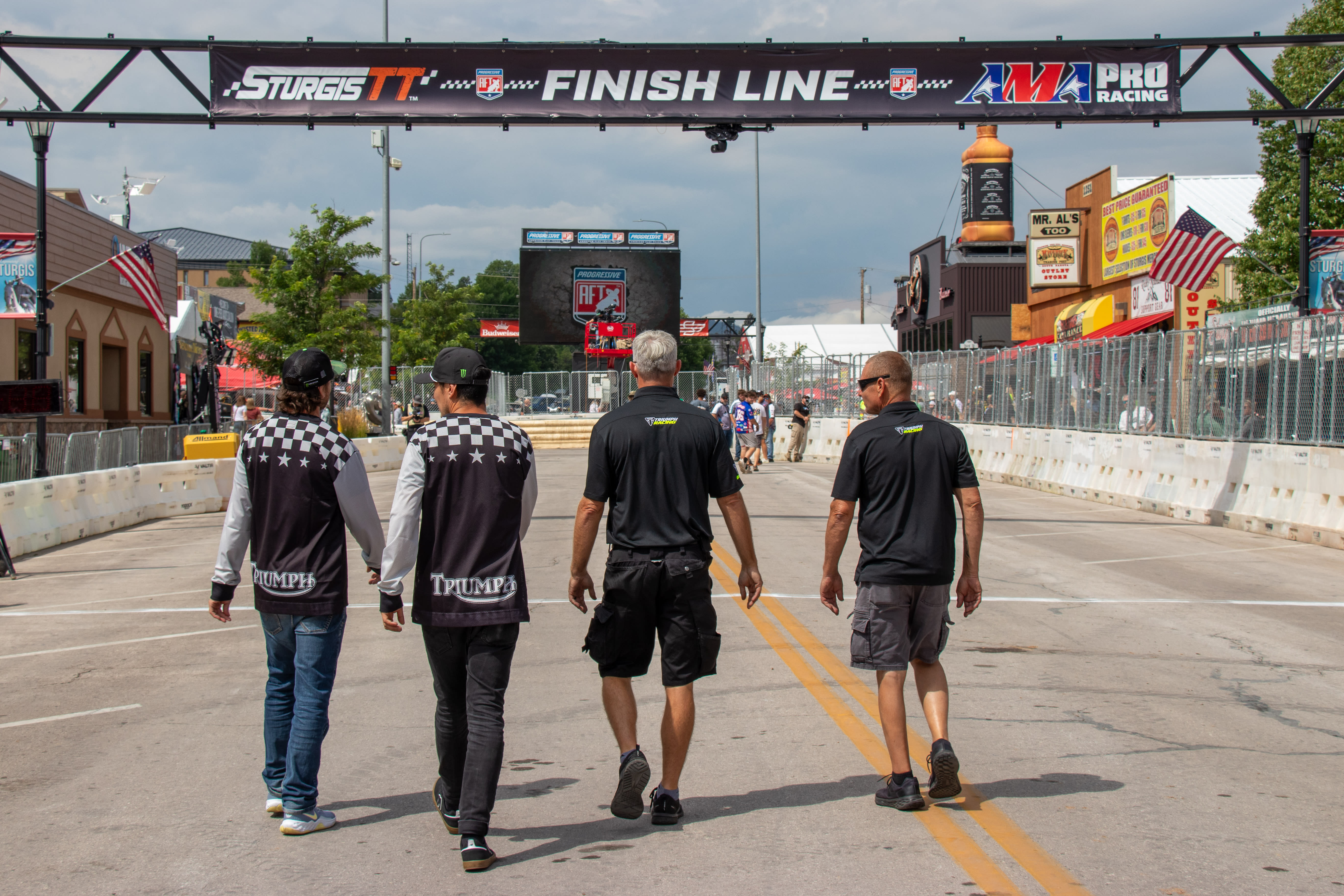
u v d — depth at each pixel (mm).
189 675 7672
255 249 58688
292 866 4332
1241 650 8125
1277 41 15008
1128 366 19266
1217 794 5074
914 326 59344
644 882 4125
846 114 14961
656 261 57281
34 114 14695
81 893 4086
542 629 8906
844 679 7219
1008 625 9039
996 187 53375
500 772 4895
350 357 36312
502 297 121625
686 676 4750
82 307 27734
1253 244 27344
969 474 5020
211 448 20953
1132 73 15086
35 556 14336
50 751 5941
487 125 14922
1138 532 15227
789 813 4848
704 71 14906
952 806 4926
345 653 8211
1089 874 4145
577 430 44844
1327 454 13727
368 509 4742
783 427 35469
